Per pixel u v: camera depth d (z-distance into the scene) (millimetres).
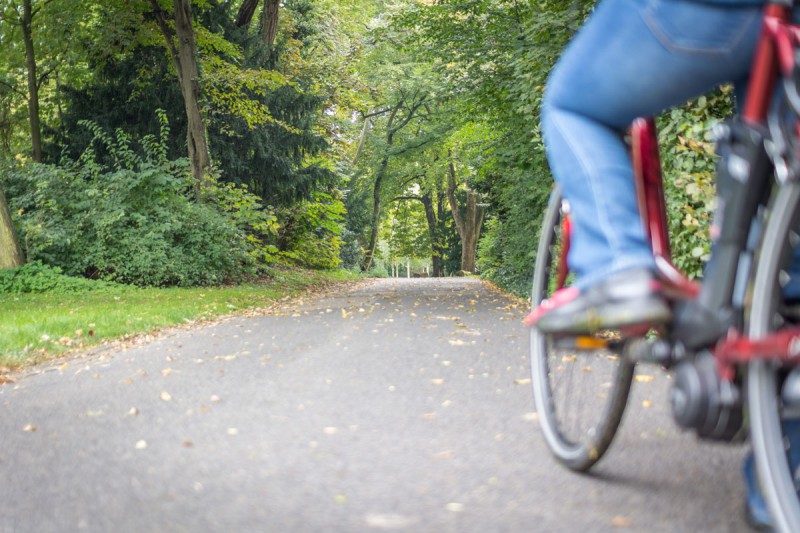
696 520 2498
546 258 3164
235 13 30344
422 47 18578
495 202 21438
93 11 25297
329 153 34312
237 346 7750
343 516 2643
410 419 4199
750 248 1886
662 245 2414
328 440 3754
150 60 25578
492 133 18984
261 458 3443
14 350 7688
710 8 1778
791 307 1821
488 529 2480
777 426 1752
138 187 19938
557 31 12062
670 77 1934
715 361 1917
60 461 3535
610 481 2945
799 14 1782
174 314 11492
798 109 1685
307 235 34719
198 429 4078
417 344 7527
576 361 3559
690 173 5691
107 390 5379
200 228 20391
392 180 48906
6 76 30094
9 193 20781
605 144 2146
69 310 12898
